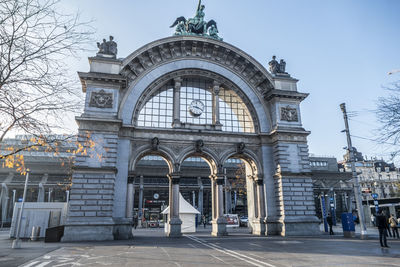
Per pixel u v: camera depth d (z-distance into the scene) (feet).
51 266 46.55
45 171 246.88
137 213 269.85
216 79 129.80
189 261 51.08
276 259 52.75
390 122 62.54
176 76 124.77
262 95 131.44
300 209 115.24
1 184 241.96
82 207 95.14
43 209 106.93
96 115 104.99
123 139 109.19
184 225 142.20
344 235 103.24
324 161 323.98
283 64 135.85
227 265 46.73
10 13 36.50
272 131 123.44
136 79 117.80
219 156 119.75
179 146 116.67
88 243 85.15
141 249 69.21
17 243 72.49
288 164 119.14
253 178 125.18
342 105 104.27
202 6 139.64
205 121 128.06
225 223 114.83
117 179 104.83
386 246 70.13
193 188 269.44
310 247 71.46
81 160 98.84
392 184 396.78
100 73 107.65
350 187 298.35
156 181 265.95
